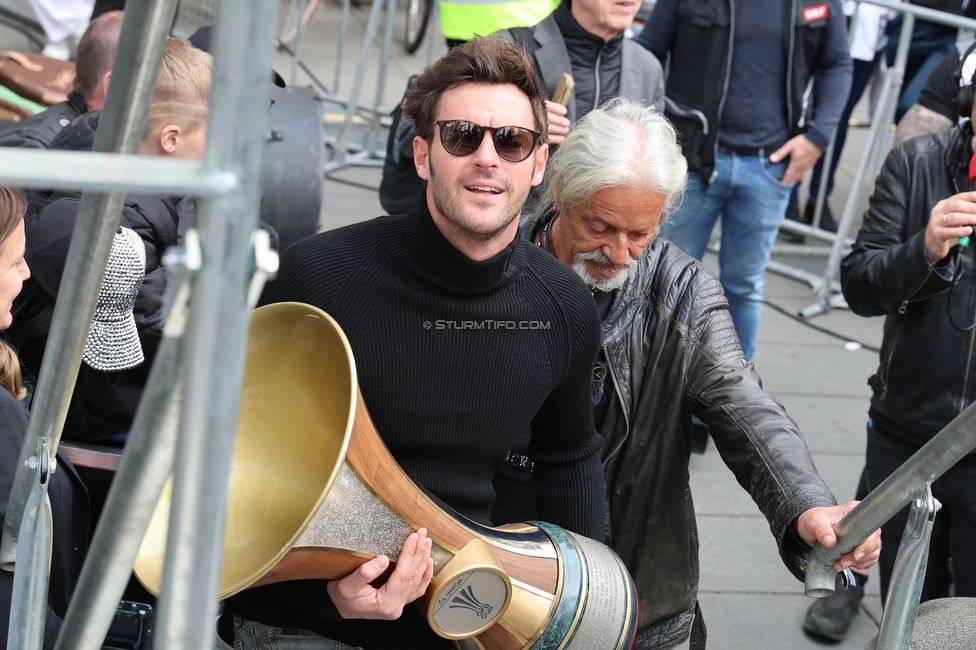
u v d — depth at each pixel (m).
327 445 1.18
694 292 1.90
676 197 1.96
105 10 4.06
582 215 1.79
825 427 4.21
